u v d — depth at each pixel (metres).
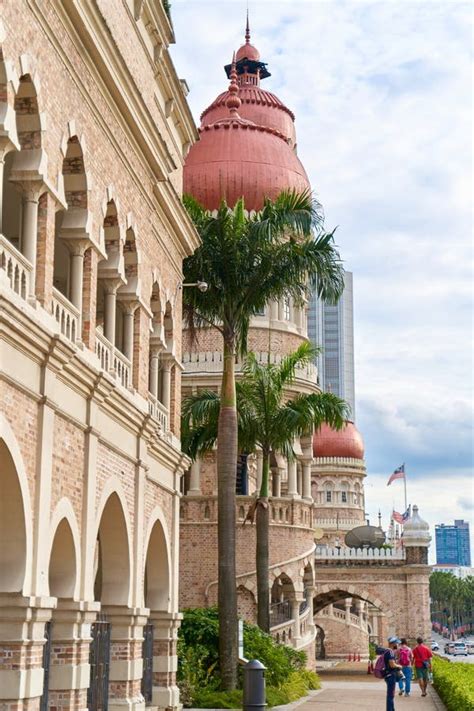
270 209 31.06
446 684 29.98
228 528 28.97
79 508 17.45
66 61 16.73
